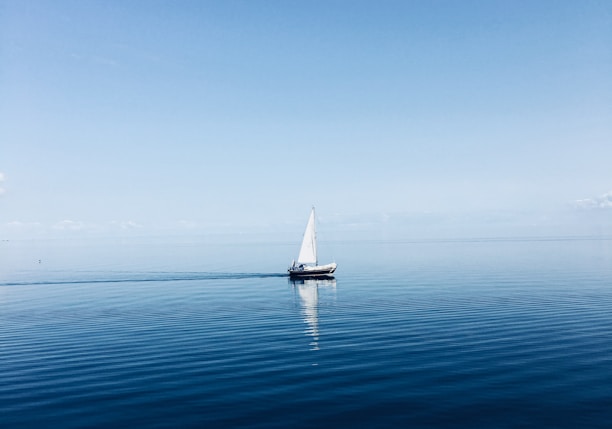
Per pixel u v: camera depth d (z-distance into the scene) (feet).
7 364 117.60
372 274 354.74
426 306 194.18
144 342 139.64
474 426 77.51
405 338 137.80
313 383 99.30
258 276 364.17
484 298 211.41
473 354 118.21
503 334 139.44
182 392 95.04
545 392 91.25
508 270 352.90
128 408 87.25
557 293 220.84
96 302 231.50
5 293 278.67
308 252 355.15
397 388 95.35
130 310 203.72
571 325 149.69
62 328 165.37
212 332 153.07
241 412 84.79
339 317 176.24
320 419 81.41
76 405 89.04
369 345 130.72
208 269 444.96
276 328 157.99
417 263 464.65
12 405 89.56
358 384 98.17
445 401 88.07
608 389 91.91
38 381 103.40
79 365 115.55
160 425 79.87
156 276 375.45
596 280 269.44
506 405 85.51
